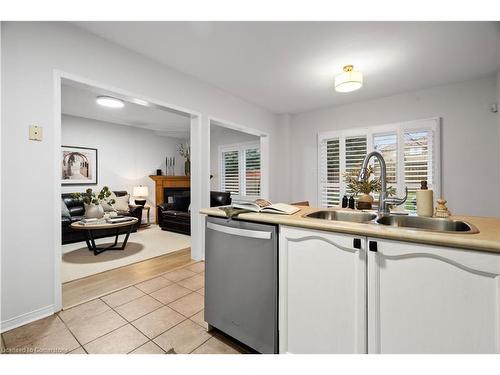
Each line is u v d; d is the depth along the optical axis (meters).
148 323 1.81
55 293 1.95
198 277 2.70
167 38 2.34
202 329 1.74
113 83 2.38
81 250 3.73
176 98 2.99
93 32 2.22
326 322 1.19
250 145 6.31
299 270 1.27
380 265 1.04
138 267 3.01
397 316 1.01
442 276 0.91
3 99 1.71
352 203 2.15
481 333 0.85
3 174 1.71
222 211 1.62
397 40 2.35
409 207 3.62
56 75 1.98
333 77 3.21
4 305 1.71
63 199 4.70
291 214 1.52
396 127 3.79
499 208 3.08
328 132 4.51
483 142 3.17
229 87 3.56
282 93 3.81
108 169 5.88
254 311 1.43
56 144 1.97
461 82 3.30
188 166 7.21
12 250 1.74
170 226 5.22
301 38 2.33
